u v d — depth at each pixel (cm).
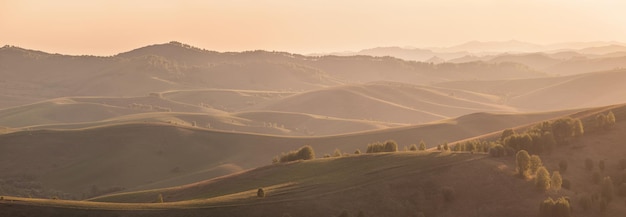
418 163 19150
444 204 16575
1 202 14712
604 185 16450
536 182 16775
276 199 16762
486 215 15812
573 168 18300
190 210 15588
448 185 17350
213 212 15625
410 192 17138
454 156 19550
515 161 18775
